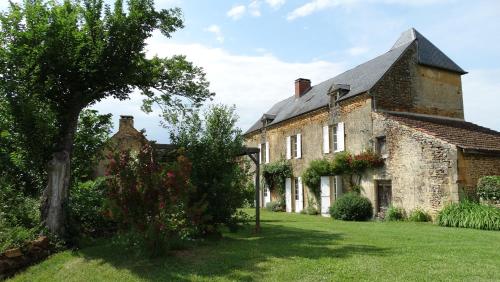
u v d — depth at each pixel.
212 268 6.68
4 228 9.10
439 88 18.41
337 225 13.13
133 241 7.77
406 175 15.05
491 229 11.49
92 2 10.37
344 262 6.64
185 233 8.43
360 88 17.80
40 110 9.91
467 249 7.82
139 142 8.45
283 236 10.02
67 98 10.62
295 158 22.52
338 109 18.97
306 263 6.62
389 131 15.92
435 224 13.20
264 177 24.78
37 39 9.48
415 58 17.94
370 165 16.48
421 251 7.61
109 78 10.55
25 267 8.02
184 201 8.05
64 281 6.93
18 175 10.45
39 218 9.85
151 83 11.97
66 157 10.11
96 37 10.23
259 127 27.06
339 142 18.73
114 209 7.47
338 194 18.31
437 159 13.85
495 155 13.92
